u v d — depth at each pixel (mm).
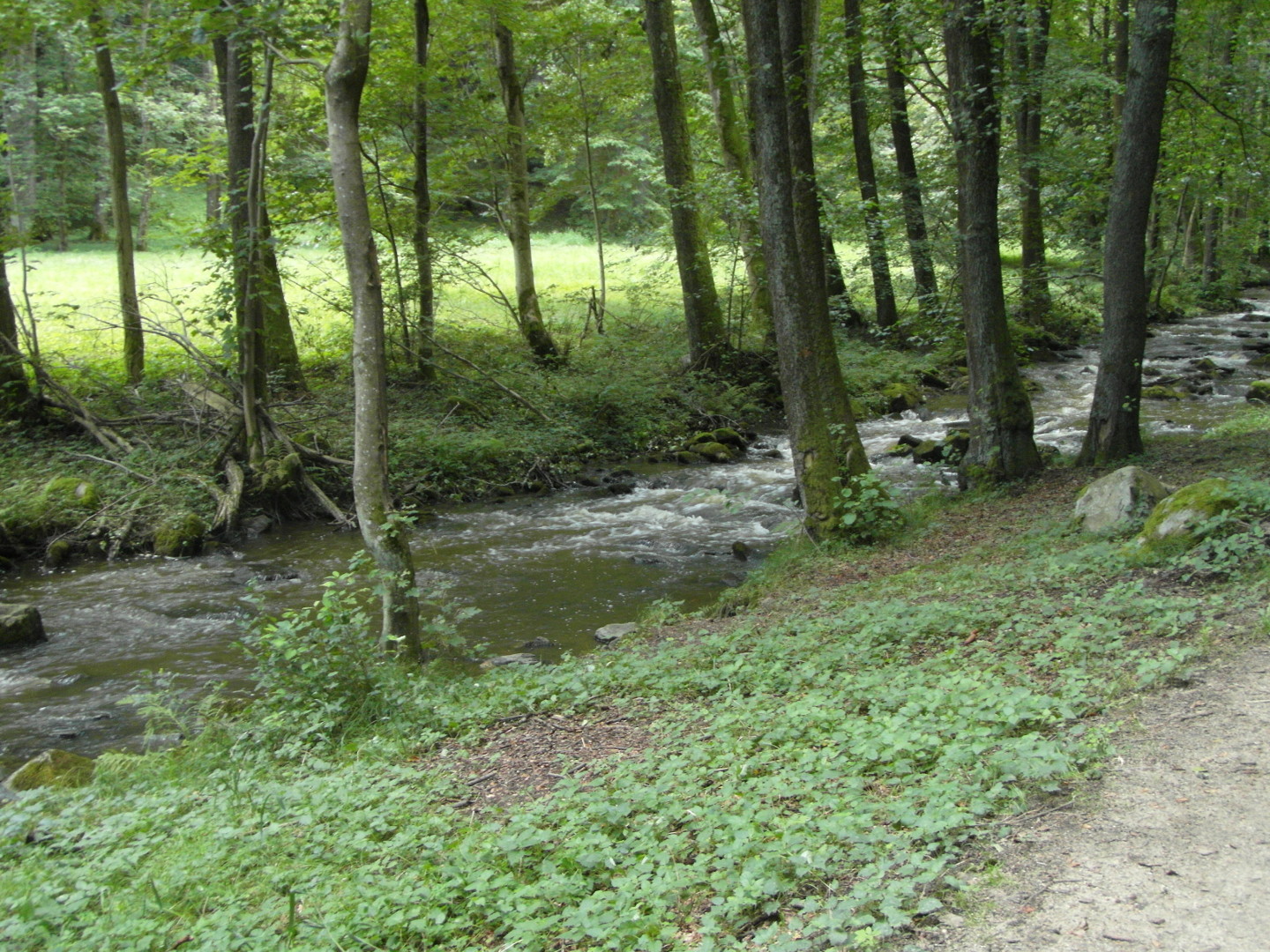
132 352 19016
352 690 7359
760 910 3730
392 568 8344
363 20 8125
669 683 7129
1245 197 35406
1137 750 4551
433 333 21188
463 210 24594
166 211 21328
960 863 3801
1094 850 3775
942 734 4992
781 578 10547
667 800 4816
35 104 32312
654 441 20594
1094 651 5930
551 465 18234
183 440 16641
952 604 7773
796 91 11766
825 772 4715
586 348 25219
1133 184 12227
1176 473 11289
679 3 35281
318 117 18172
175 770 6590
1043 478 12750
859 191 24797
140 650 10227
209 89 34875
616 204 42000
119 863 4891
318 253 31859
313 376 21422
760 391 23406
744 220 19844
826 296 11875
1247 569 6891
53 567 13375
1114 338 12664
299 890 4441
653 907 3811
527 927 3703
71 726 8289
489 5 20984
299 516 15773
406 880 4348
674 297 30625
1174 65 15711
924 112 34406
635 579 12055
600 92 27656
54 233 38219
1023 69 13750
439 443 17281
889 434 19969
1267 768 4223
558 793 5180
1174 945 3188
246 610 11422
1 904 4645
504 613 10914
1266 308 36156
